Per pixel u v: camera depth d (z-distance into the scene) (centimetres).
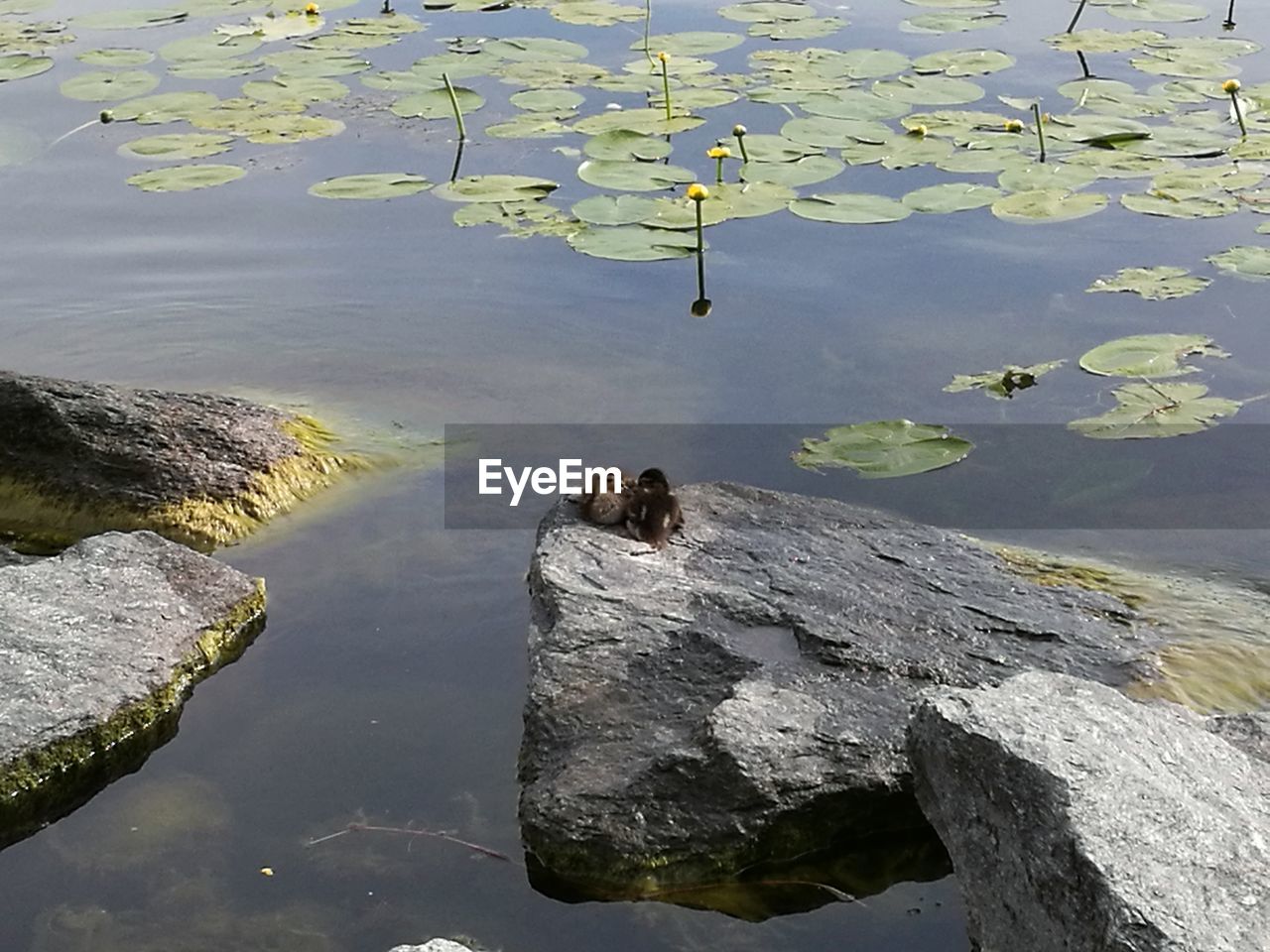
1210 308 395
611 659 294
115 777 287
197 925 262
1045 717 259
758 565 315
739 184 452
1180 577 319
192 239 445
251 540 338
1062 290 405
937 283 411
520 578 325
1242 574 320
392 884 268
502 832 275
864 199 445
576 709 286
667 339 396
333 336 405
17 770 283
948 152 468
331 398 381
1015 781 245
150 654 300
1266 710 288
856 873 271
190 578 315
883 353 386
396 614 316
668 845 269
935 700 263
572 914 265
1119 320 392
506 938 261
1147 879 220
